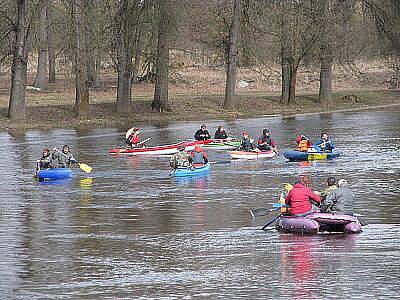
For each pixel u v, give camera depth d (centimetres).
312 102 13562
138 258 3528
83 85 10569
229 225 4228
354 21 12900
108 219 4419
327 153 7062
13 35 10475
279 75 16425
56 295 2981
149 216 4491
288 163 6838
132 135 7625
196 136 8138
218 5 11669
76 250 3691
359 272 3228
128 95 11194
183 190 5397
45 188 5534
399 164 6569
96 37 10231
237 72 16500
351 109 13262
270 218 4403
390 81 16638
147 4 10388
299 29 12350
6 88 13812
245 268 3322
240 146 7594
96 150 7806
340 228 4053
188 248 3703
